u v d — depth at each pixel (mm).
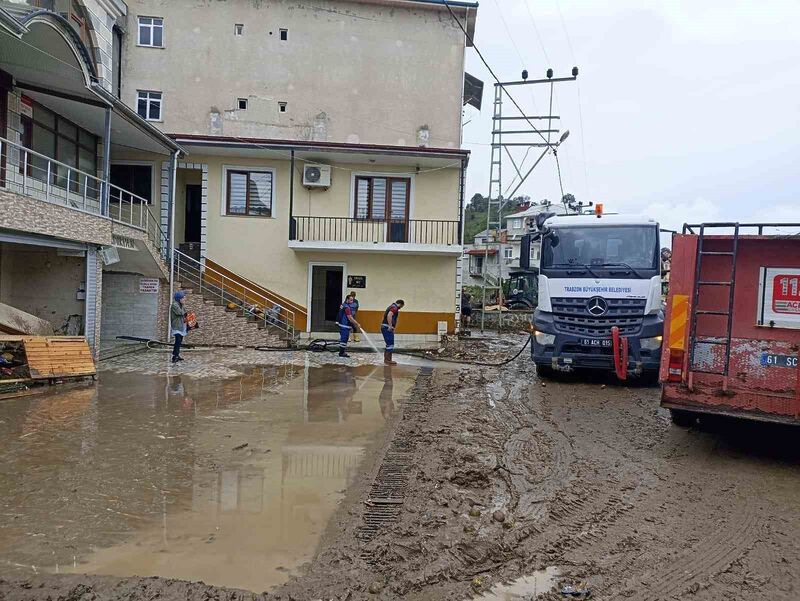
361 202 20234
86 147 15531
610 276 11305
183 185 20594
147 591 3680
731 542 4555
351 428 8008
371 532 4656
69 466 6082
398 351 17094
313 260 20000
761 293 6566
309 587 3795
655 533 4707
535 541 4539
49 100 13000
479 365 14719
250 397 10008
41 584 3742
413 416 8797
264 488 5609
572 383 12023
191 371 12695
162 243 17469
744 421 8219
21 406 8812
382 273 20219
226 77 22516
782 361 6449
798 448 7227
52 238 11234
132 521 4770
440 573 3994
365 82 22953
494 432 7914
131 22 22156
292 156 19031
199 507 5094
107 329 16359
